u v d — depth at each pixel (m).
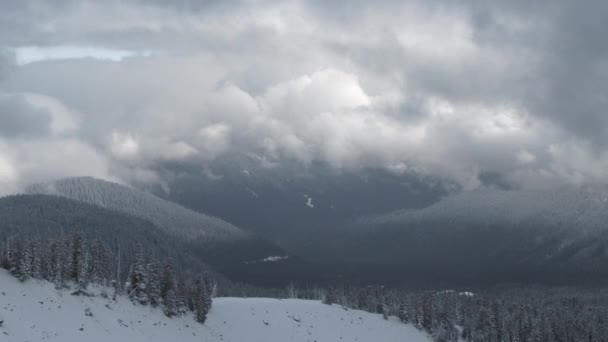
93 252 135.38
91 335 108.88
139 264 136.50
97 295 125.62
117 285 135.62
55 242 129.00
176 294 140.12
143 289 134.25
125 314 124.50
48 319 106.69
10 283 112.81
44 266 122.62
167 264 143.38
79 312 114.94
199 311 142.62
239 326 152.25
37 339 97.81
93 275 132.00
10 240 122.50
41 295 114.00
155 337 122.25
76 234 131.75
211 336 139.00
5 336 93.56
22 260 115.75
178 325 134.25
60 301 115.62
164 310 136.38
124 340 113.88
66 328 106.75
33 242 122.44
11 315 101.31
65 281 123.81
